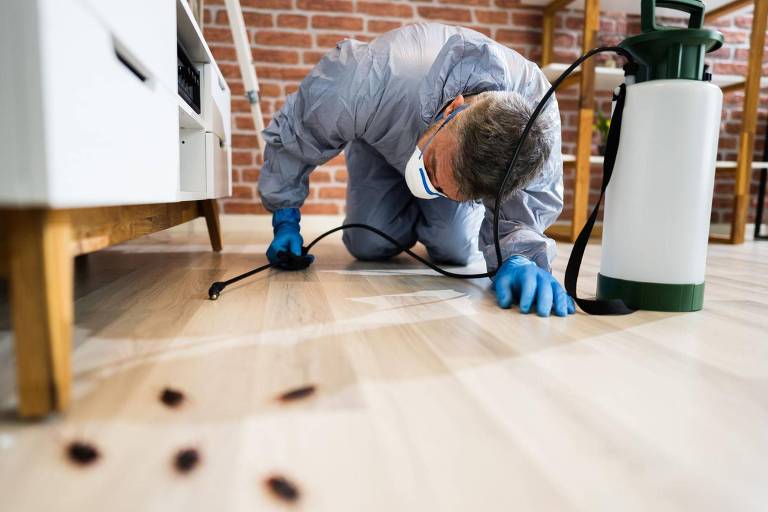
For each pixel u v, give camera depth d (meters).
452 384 0.60
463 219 1.55
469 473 0.41
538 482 0.40
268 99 2.91
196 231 2.74
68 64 0.48
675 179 0.93
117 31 0.63
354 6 2.93
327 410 0.52
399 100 1.19
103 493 0.38
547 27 3.03
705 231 0.96
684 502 0.38
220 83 1.65
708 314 0.97
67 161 0.47
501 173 0.89
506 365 0.66
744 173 2.79
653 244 0.96
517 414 0.52
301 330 0.81
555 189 1.22
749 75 2.75
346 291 1.12
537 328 0.84
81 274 1.31
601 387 0.60
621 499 0.39
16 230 0.45
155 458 0.42
